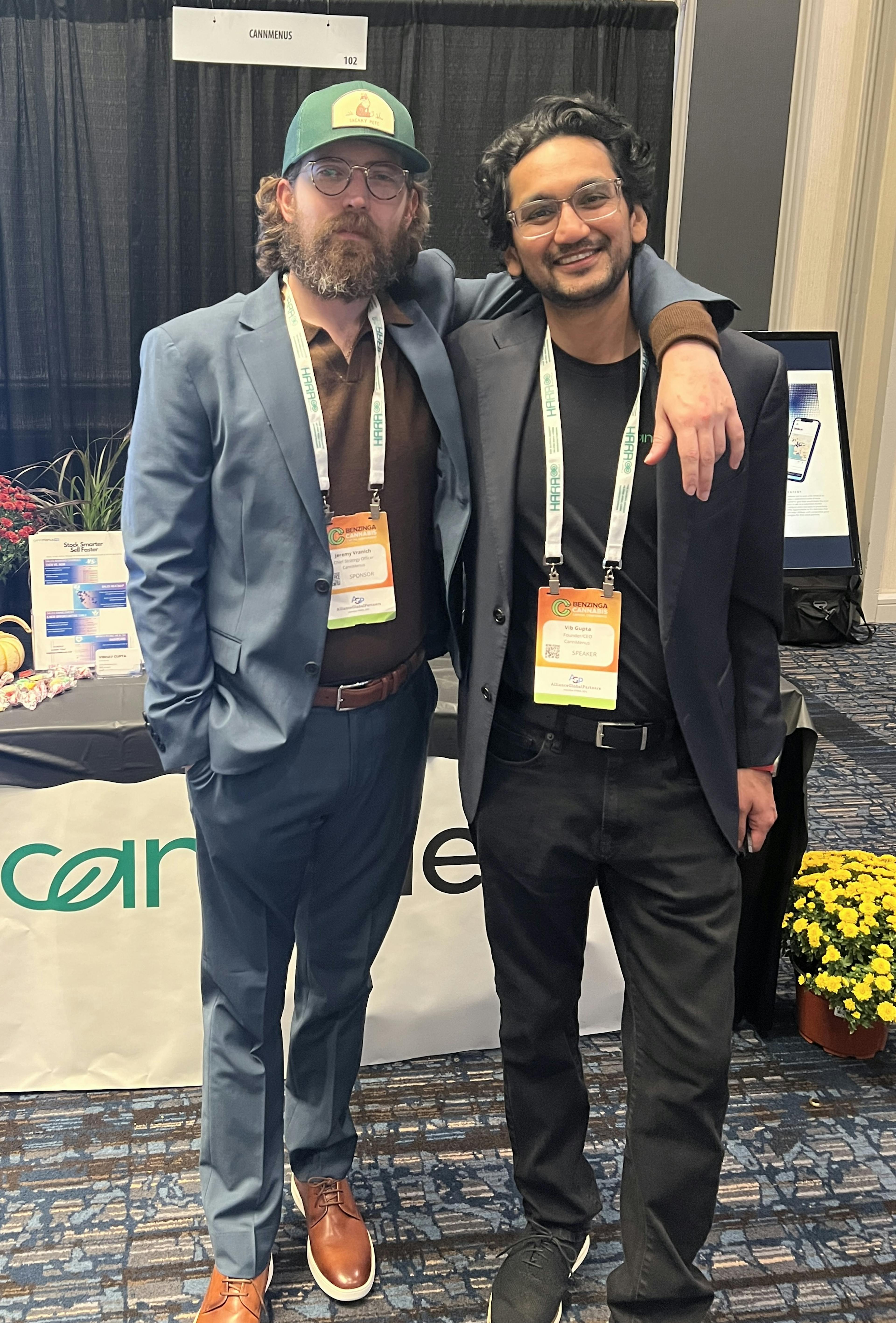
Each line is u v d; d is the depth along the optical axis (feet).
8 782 6.13
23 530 7.24
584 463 4.33
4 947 6.59
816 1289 5.58
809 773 12.53
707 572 4.38
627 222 4.18
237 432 4.37
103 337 14.19
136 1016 6.84
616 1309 4.78
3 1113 6.72
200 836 4.88
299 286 4.54
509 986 4.99
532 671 4.55
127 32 13.29
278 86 13.78
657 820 4.52
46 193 13.53
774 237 16.30
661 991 4.60
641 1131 4.66
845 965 7.15
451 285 5.07
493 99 14.17
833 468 16.90
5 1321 5.31
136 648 6.88
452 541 4.63
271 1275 5.56
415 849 6.79
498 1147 6.53
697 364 3.92
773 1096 7.05
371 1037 7.11
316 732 4.67
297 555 4.45
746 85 15.49
